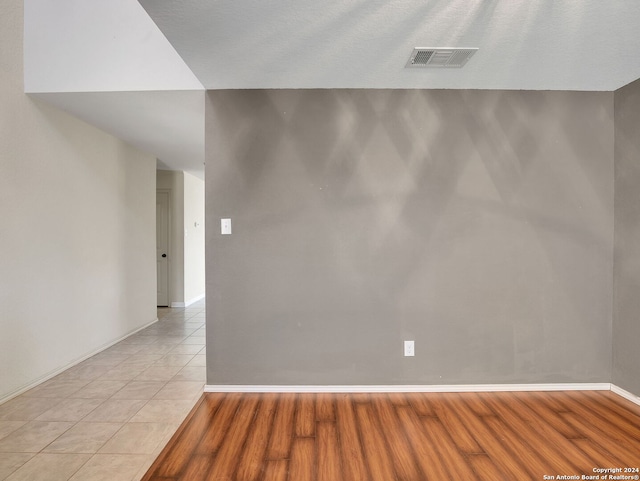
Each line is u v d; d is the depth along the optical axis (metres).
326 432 2.18
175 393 2.73
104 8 2.80
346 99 2.73
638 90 2.55
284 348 2.74
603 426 2.24
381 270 2.74
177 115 3.34
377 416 2.37
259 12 1.79
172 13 1.79
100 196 3.79
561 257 2.75
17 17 2.75
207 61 2.30
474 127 2.73
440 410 2.45
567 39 2.04
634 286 2.57
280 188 2.74
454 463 1.89
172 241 6.22
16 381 2.71
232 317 2.74
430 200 2.74
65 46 2.81
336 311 2.73
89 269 3.60
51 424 2.28
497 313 2.75
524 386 2.75
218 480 1.77
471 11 1.79
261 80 2.59
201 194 7.23
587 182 2.76
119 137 4.06
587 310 2.75
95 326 3.70
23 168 2.80
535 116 2.74
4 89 2.63
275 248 2.73
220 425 2.27
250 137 2.73
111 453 1.98
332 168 2.74
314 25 1.91
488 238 2.75
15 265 2.72
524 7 1.76
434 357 2.74
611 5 1.74
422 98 2.73
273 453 1.98
